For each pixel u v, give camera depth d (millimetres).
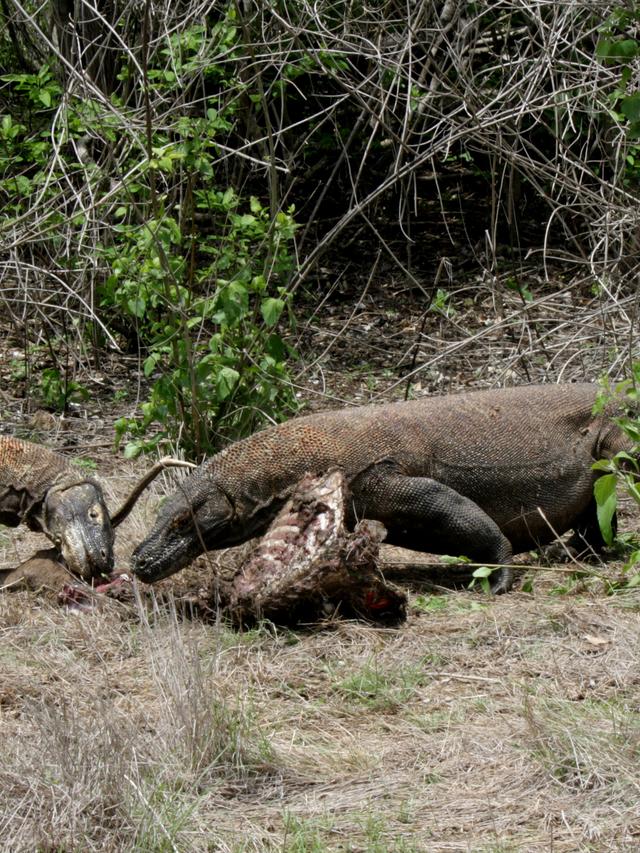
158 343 12953
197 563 10078
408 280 21047
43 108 18141
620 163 15969
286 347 13141
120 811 5992
